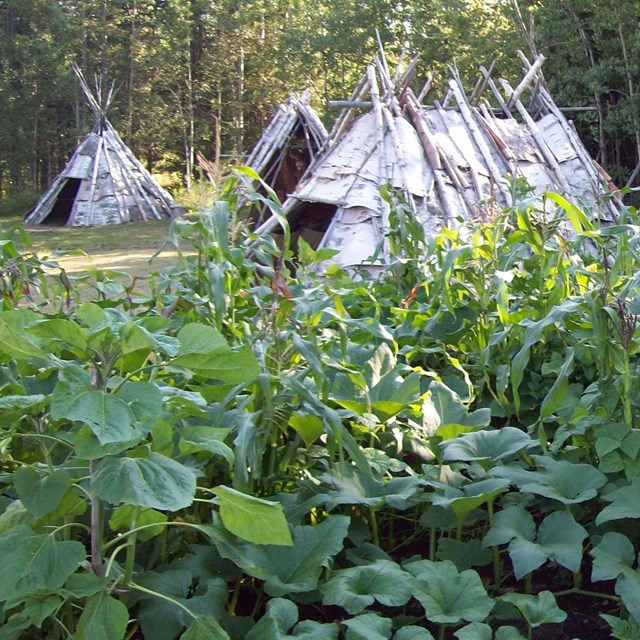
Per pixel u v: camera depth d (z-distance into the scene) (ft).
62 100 115.96
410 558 8.45
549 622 7.08
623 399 8.79
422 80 82.84
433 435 9.37
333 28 86.79
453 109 32.04
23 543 5.72
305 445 8.98
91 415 5.30
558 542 7.68
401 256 15.60
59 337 5.76
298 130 45.60
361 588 7.07
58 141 119.85
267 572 7.14
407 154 28.14
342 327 9.80
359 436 9.46
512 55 67.26
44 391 9.39
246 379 6.15
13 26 111.96
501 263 13.16
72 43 105.60
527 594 8.01
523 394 11.98
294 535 7.42
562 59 60.13
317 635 6.40
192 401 6.65
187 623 6.58
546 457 8.70
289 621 6.59
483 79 35.94
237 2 104.22
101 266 43.98
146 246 54.70
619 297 8.79
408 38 83.10
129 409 5.44
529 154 31.27
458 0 79.20
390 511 9.32
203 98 110.11
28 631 6.84
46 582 5.55
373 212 27.37
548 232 13.33
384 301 14.23
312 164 31.58
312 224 40.06
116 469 5.54
